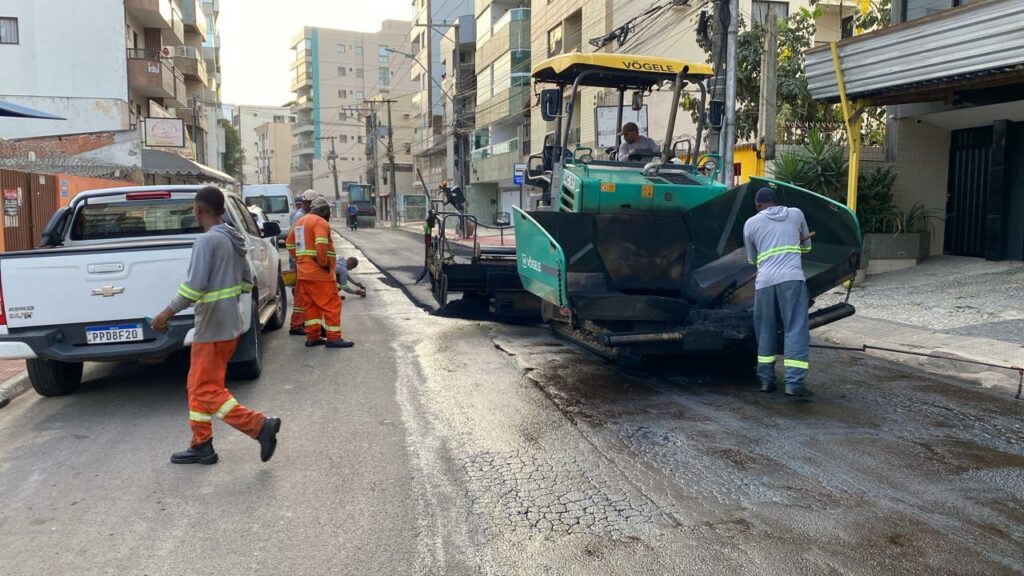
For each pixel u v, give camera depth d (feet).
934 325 30.30
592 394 21.97
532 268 24.26
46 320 20.22
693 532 13.00
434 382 23.54
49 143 87.20
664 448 17.26
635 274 25.63
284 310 35.50
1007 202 39.37
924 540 12.64
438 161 183.83
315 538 12.92
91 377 25.39
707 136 39.58
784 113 54.80
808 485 15.03
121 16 95.20
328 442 17.90
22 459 17.13
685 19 69.82
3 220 43.91
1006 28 29.45
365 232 139.85
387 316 37.32
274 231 29.81
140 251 20.49
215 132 175.11
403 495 14.73
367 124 239.91
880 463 16.22
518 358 26.91
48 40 93.15
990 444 17.47
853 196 39.09
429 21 195.62
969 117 40.55
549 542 12.69
